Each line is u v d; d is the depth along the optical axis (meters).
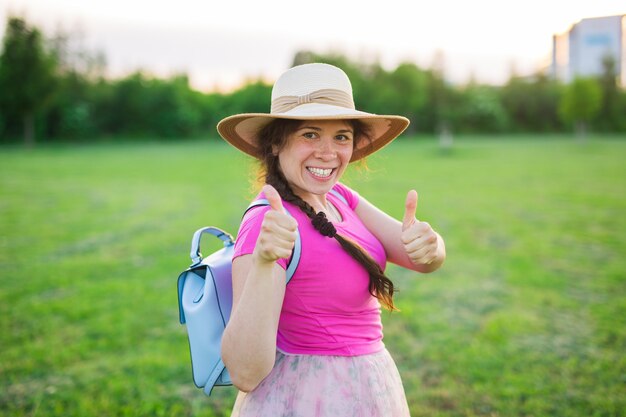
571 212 10.50
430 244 1.55
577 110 46.97
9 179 16.77
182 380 3.73
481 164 22.16
